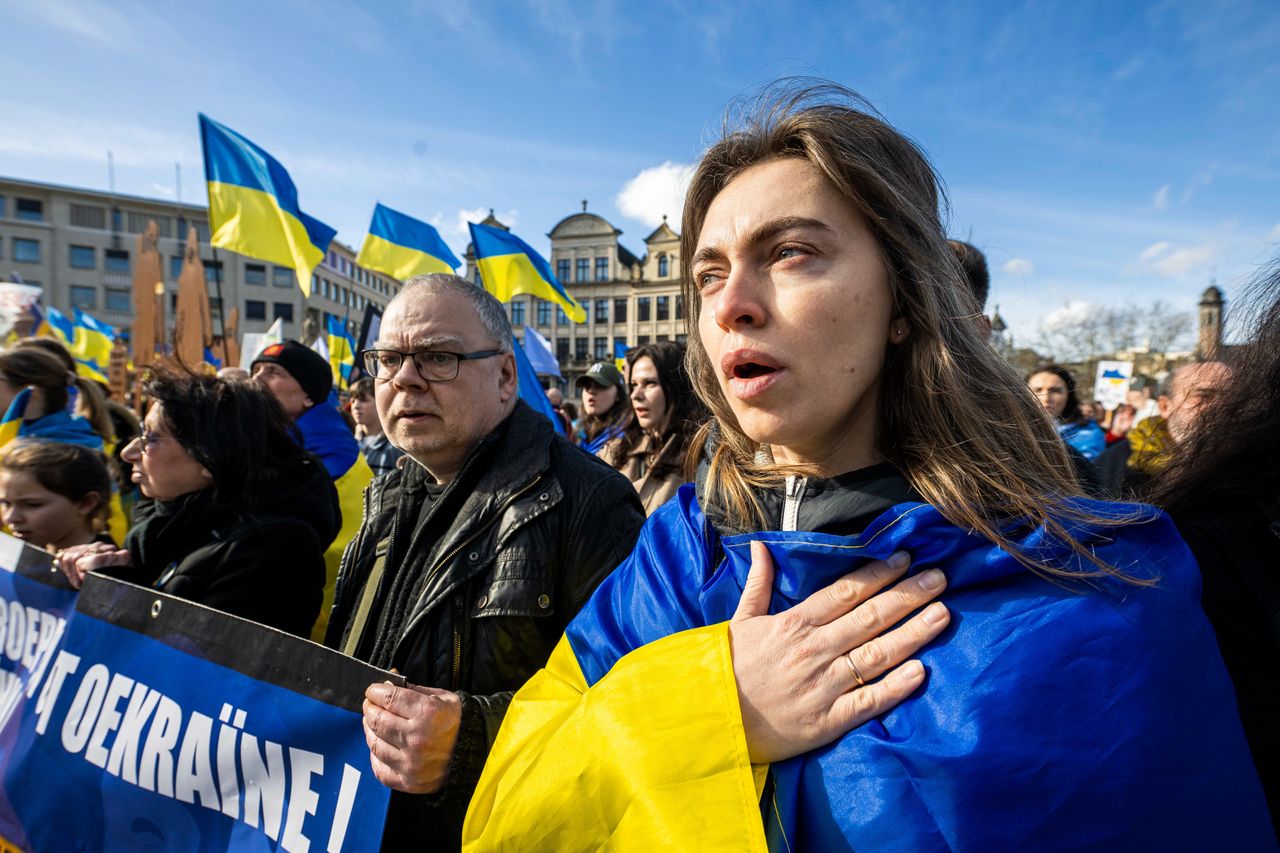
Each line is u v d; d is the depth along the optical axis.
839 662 0.75
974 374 0.85
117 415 3.55
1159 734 0.65
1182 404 1.40
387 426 1.62
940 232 0.88
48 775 1.67
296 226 4.70
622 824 0.75
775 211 0.77
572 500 1.47
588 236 51.28
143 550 1.90
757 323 0.77
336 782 1.28
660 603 0.95
